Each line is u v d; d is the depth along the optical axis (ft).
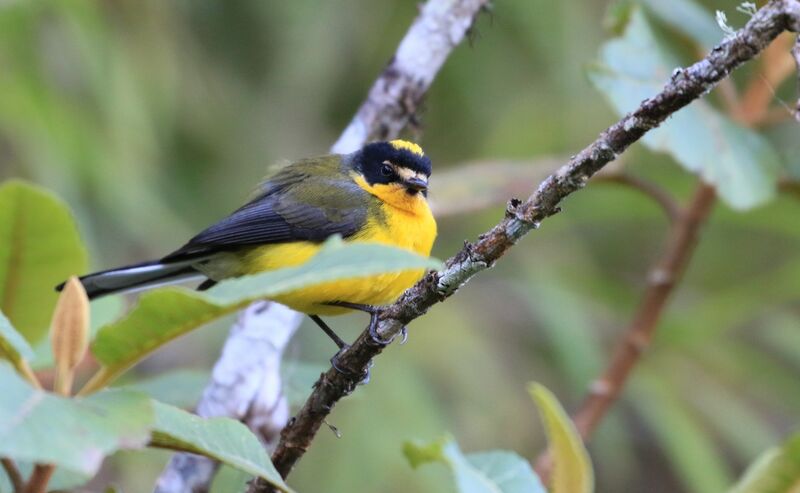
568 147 39.91
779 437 40.50
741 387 39.63
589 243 44.73
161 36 37.45
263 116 40.16
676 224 30.40
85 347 14.85
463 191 31.24
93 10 35.35
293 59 38.91
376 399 35.09
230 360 23.72
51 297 20.17
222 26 39.86
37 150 35.17
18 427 11.46
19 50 34.91
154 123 37.47
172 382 24.16
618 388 29.99
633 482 44.50
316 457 34.30
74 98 36.27
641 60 28.99
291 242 31.22
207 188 39.70
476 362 37.40
